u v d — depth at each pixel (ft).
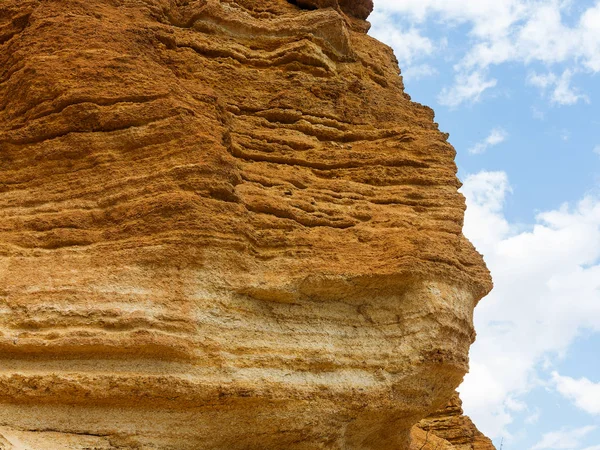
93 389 39.34
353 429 46.03
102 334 39.83
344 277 45.75
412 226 49.80
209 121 47.60
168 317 40.81
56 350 39.75
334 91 56.18
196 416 41.09
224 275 43.11
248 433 42.50
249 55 56.24
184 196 43.57
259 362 42.52
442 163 53.83
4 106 49.60
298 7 62.64
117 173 45.37
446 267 47.32
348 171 52.75
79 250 43.09
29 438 38.32
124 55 49.11
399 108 57.41
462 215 51.52
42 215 44.68
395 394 45.75
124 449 39.58
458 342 47.67
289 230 47.21
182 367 40.52
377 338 46.16
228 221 43.93
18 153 47.09
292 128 53.78
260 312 44.01
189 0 57.16
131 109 46.73
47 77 48.01
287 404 42.68
